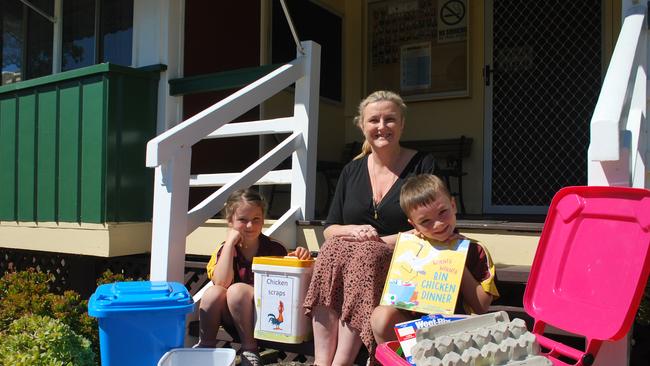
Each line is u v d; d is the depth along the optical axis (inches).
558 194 91.5
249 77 169.9
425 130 244.7
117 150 167.0
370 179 121.7
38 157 182.1
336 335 105.3
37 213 181.9
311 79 165.0
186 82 176.7
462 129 237.5
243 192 126.6
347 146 256.7
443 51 240.8
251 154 223.0
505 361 75.0
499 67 232.1
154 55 181.8
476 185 234.7
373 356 98.7
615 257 82.7
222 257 121.9
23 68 231.5
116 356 101.1
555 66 223.9
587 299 84.8
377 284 101.9
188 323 131.9
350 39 260.2
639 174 100.2
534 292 92.6
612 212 84.0
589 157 92.2
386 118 117.7
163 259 130.5
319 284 105.6
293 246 156.3
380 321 96.3
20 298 143.3
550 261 91.7
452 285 94.3
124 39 195.6
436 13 242.1
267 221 162.1
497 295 98.0
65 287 195.3
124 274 176.7
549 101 224.8
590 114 218.2
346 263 103.7
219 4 203.6
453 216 98.8
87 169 167.9
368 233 107.3
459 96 236.7
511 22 230.4
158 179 133.0
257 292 114.9
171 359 101.0
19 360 107.3
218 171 208.1
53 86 178.1
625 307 79.0
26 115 185.8
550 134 225.0
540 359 74.3
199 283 153.7
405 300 96.7
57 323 119.0
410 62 247.4
